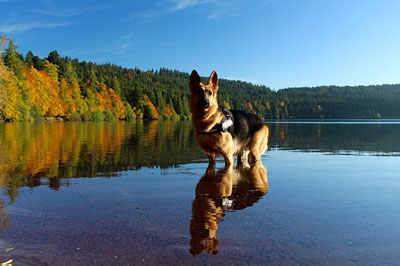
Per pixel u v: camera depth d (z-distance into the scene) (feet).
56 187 12.20
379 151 27.99
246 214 8.57
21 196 10.71
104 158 21.36
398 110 552.41
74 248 6.24
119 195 10.87
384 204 9.80
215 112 17.78
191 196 10.73
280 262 5.59
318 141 40.68
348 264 5.54
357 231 7.27
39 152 24.57
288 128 90.17
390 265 5.51
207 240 6.64
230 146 18.20
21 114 164.86
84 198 10.45
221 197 10.64
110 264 5.53
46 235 6.98
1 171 15.87
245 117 20.81
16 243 6.52
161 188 12.07
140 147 29.50
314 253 6.00
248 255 5.88
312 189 12.07
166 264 5.50
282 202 9.97
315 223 7.84
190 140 39.47
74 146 30.07
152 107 363.56
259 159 21.22
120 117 309.22
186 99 467.11
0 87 127.65
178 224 7.70
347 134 57.82
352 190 11.87
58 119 212.64
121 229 7.36
